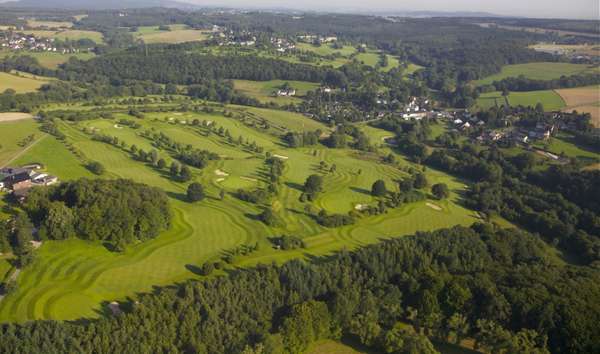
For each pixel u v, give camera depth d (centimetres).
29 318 11156
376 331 11812
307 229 17475
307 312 11712
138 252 14662
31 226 14888
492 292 12719
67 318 11288
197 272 13888
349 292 12744
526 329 11762
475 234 16175
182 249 15125
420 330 12456
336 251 16075
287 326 11350
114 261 14025
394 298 12962
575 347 11425
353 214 18862
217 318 11331
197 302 11550
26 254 13250
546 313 12044
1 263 13262
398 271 14062
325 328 11906
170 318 11012
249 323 11562
